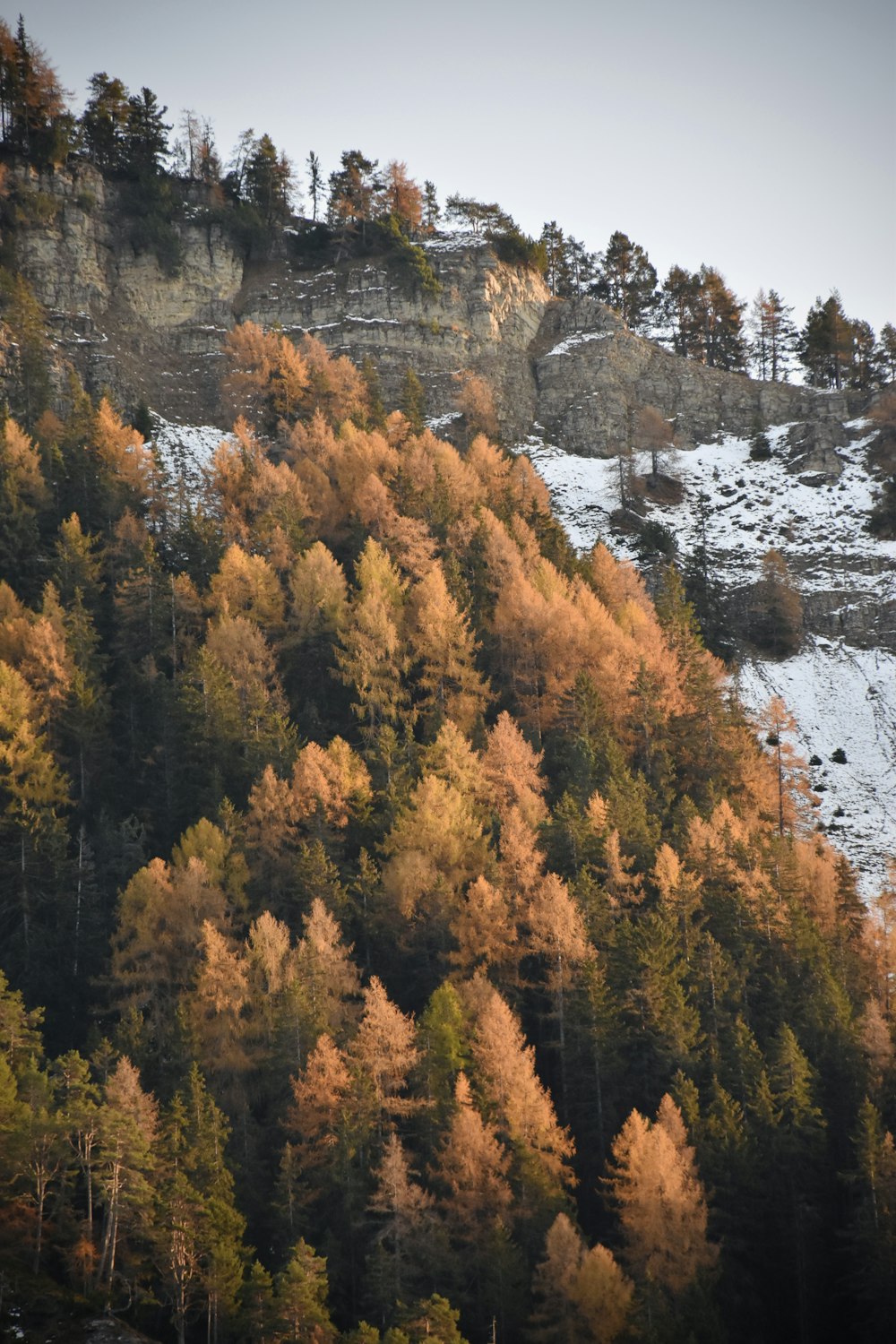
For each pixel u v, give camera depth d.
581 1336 123.06
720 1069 151.38
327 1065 137.00
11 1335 114.00
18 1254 124.50
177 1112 127.88
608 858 165.75
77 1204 131.38
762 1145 144.50
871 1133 137.62
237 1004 145.38
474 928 156.50
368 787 177.50
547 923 154.38
